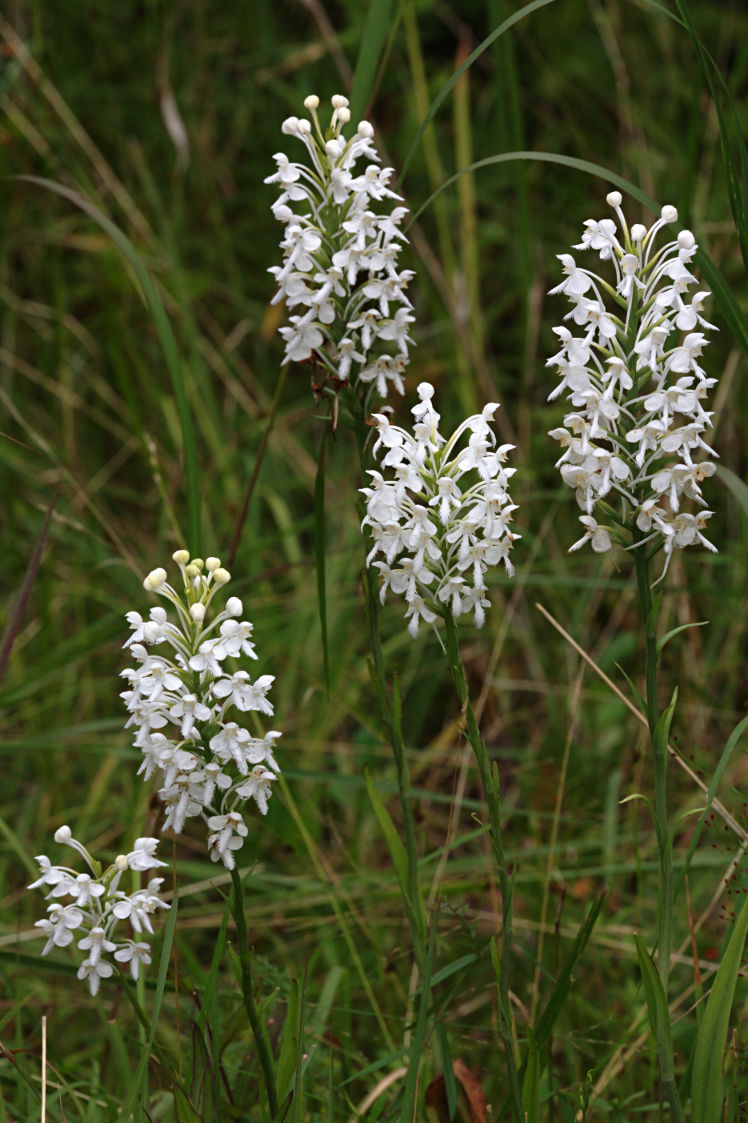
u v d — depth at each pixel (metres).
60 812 5.41
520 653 6.09
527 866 4.79
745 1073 3.72
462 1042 4.10
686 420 6.16
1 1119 3.20
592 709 5.73
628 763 5.25
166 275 6.94
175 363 4.05
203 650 2.64
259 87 8.05
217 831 2.71
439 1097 3.48
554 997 3.11
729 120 5.85
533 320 6.60
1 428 6.69
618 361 2.62
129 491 6.62
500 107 5.50
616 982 4.41
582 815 5.15
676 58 7.83
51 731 5.59
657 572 5.61
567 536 6.35
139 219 6.68
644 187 6.80
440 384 7.07
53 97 6.50
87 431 7.14
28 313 7.11
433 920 3.00
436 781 5.61
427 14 8.16
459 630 5.94
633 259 2.70
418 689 5.84
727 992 2.78
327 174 3.01
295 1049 2.97
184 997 4.21
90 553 5.88
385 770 5.66
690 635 5.50
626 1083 3.84
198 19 7.71
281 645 5.79
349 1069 3.81
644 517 2.69
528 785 5.34
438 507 2.75
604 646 5.93
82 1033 4.44
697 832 2.82
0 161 6.83
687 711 5.36
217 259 7.51
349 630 6.16
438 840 5.30
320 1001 3.99
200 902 5.13
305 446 7.16
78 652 5.14
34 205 7.16
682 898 4.70
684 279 2.67
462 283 6.22
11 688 5.17
